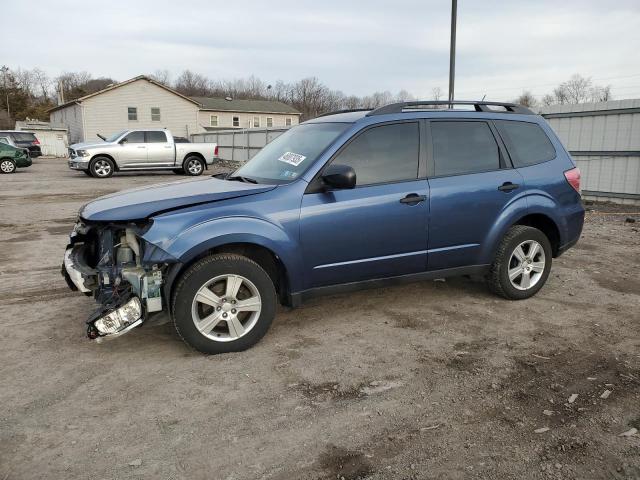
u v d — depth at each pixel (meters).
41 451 2.73
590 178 12.27
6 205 11.92
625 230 8.73
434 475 2.54
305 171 4.10
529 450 2.73
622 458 2.66
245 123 55.97
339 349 3.98
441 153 4.59
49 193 14.35
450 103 4.75
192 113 42.31
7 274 6.12
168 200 3.82
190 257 3.62
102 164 19.27
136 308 3.66
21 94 83.81
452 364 3.73
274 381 3.48
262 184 4.18
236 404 3.20
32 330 4.36
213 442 2.81
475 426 2.95
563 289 5.47
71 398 3.26
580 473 2.55
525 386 3.41
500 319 4.61
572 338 4.19
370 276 4.34
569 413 3.08
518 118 5.14
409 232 4.36
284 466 2.62
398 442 2.81
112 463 2.63
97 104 38.75
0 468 2.60
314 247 4.02
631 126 11.34
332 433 2.89
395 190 4.29
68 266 3.91
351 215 4.11
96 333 3.60
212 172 22.28
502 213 4.78
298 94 97.81
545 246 5.10
